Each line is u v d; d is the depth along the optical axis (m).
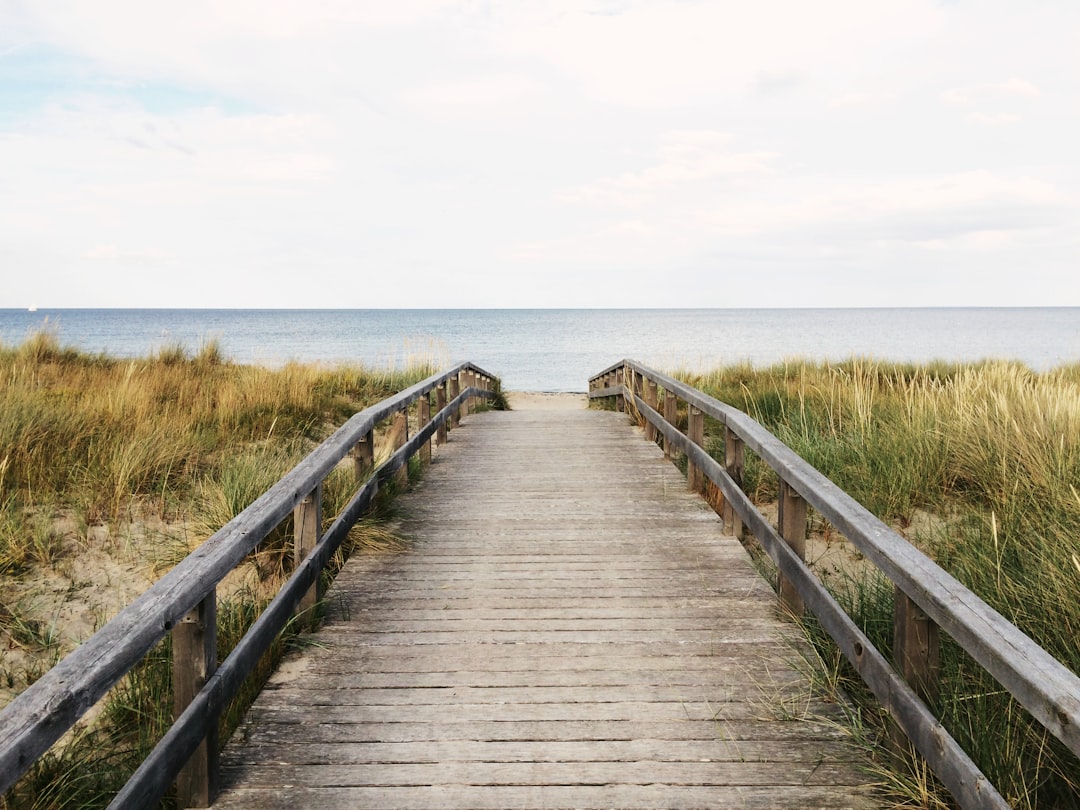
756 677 3.25
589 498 6.38
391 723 2.89
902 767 2.49
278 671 3.32
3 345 11.97
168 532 5.18
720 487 5.16
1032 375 10.52
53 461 6.02
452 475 7.36
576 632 3.71
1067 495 4.60
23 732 1.47
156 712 3.12
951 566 4.21
